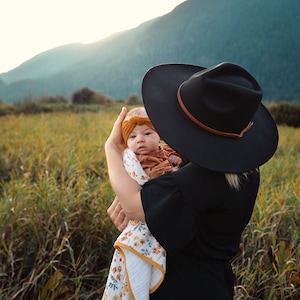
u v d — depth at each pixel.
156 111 1.64
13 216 3.53
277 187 4.81
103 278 3.26
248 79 1.66
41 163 5.27
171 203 1.57
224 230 1.68
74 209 3.75
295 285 3.16
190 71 1.84
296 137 10.45
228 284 1.79
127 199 1.66
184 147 1.57
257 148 1.67
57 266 3.37
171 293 1.67
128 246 1.68
